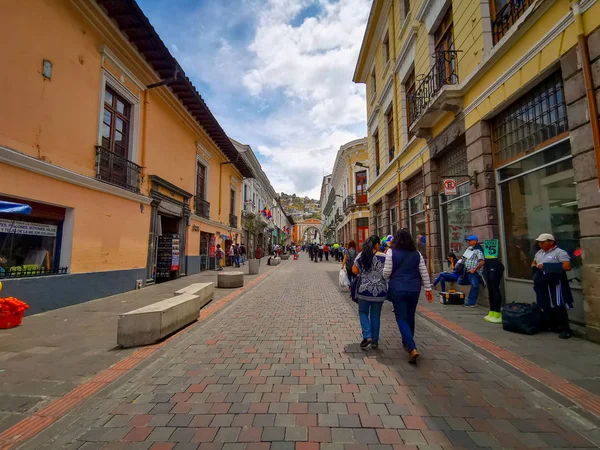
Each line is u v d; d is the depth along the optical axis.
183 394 3.25
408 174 12.30
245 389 3.34
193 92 12.59
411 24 11.26
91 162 8.40
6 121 6.14
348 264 9.60
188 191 14.93
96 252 8.62
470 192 7.68
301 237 99.00
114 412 2.92
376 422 2.71
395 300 4.24
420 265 4.29
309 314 6.86
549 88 5.64
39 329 5.62
